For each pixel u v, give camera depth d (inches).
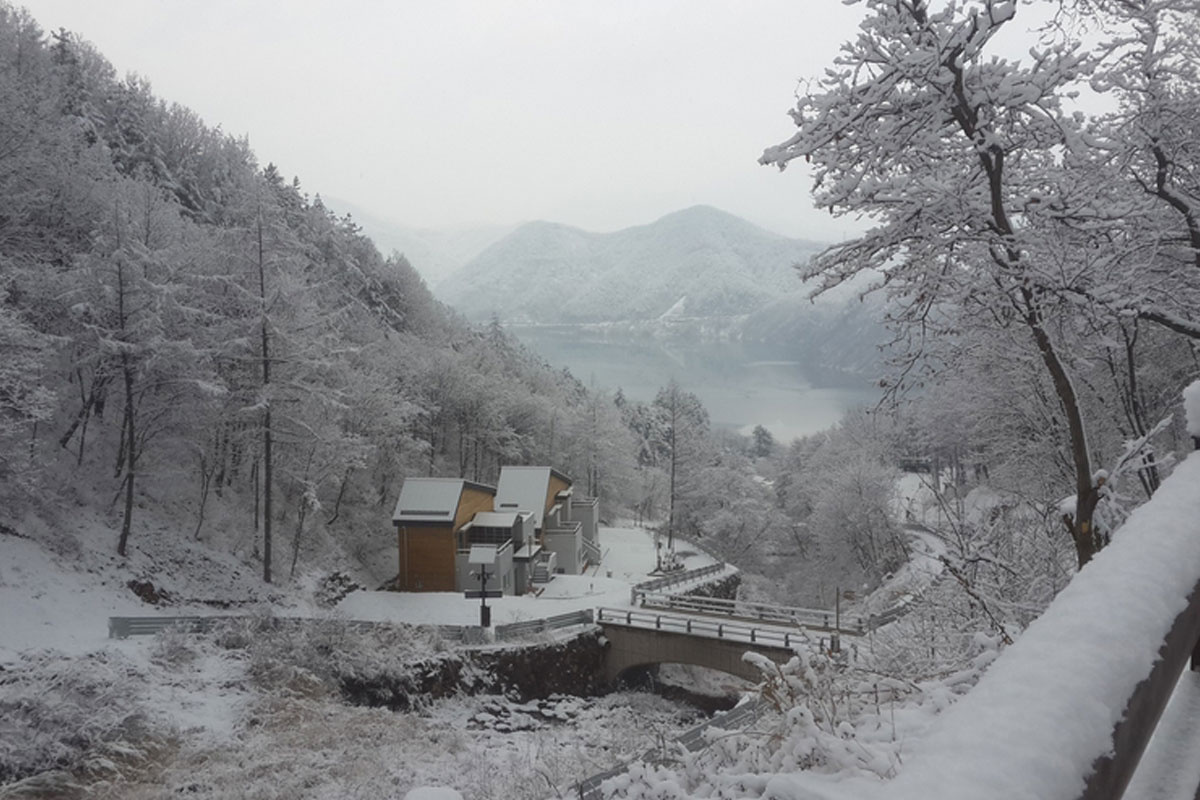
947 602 376.5
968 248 285.6
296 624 994.1
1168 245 314.0
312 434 1466.5
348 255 3270.2
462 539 1598.2
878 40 272.2
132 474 1199.6
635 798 211.2
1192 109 300.5
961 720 38.6
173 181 2780.5
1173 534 58.7
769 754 192.9
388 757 681.0
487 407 2596.0
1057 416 665.0
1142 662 43.3
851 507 1971.0
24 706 624.7
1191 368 611.5
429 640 1063.0
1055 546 393.1
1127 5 287.7
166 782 589.6
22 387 1015.6
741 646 1145.4
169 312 1268.5
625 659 1232.8
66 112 2440.9
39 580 987.3
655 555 2214.6
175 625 921.5
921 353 322.3
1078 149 281.1
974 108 274.7
